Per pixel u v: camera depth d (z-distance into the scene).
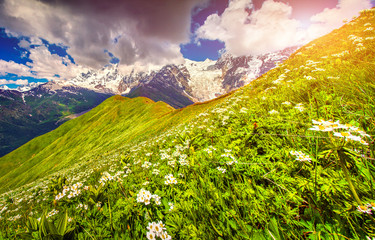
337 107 3.24
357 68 5.23
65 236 2.14
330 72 5.91
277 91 6.91
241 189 2.23
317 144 2.36
